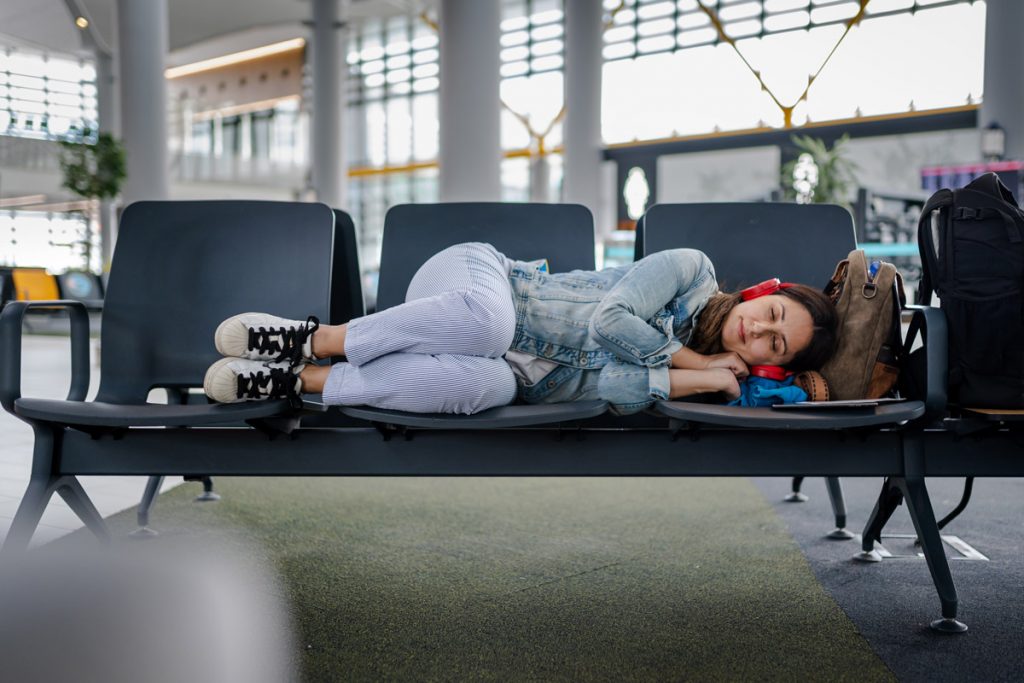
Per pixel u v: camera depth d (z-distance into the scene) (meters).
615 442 1.61
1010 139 10.00
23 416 1.51
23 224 20.38
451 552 2.05
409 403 1.52
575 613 1.64
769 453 1.62
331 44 17.92
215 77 24.33
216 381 1.50
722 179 16.19
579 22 14.55
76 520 2.34
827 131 13.00
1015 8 9.89
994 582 1.84
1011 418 1.50
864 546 1.99
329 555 2.01
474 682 1.33
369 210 21.23
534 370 1.74
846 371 1.65
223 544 2.09
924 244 1.67
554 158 18.20
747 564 1.97
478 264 1.69
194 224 2.04
